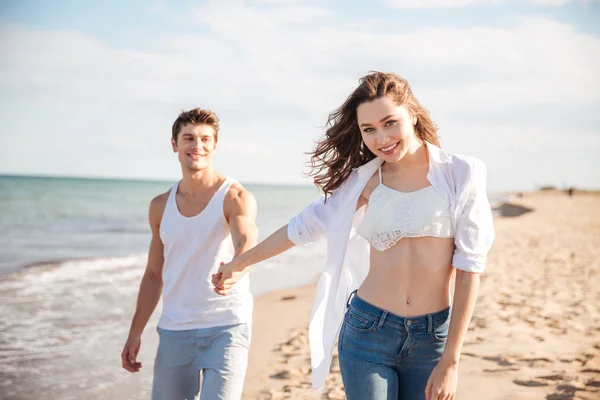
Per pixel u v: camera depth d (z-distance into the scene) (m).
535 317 7.18
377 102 2.48
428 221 2.52
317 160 2.86
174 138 3.52
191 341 3.34
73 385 5.01
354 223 2.87
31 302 8.27
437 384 2.36
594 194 99.44
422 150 2.62
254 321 7.41
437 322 2.54
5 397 4.67
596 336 6.17
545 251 16.55
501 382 4.66
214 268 3.37
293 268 13.22
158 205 3.61
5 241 18.62
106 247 17.14
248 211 3.41
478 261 2.44
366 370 2.57
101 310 7.86
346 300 2.91
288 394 4.71
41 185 79.94
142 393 4.88
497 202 74.56
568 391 4.43
